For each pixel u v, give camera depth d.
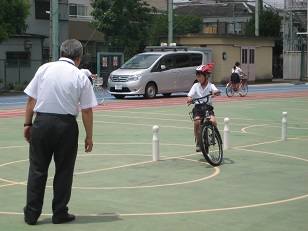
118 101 30.33
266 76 54.00
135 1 48.47
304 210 8.55
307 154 13.66
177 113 23.59
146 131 17.84
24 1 36.78
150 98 32.22
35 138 7.59
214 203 8.94
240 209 8.59
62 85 7.57
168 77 33.06
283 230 7.55
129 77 31.52
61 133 7.56
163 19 64.38
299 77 57.53
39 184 7.71
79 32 60.69
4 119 21.12
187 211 8.45
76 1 63.88
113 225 7.74
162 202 8.99
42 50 45.03
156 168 11.83
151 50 37.03
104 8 48.03
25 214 7.78
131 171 11.51
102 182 10.47
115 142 15.51
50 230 7.53
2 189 9.93
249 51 51.72
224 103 28.86
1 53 42.16
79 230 7.52
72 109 7.63
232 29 83.25
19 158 13.01
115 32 48.72
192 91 12.58
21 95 36.66
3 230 7.51
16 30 38.62
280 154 13.62
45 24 49.53
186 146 14.83
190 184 10.31
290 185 10.27
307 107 26.70
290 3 57.12
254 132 17.64
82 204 8.86
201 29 69.38
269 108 26.09
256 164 12.30
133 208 8.62
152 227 7.64
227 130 14.34
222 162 12.51
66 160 7.73
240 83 33.78
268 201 9.09
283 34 59.41
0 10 35.31
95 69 46.06
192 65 34.59
